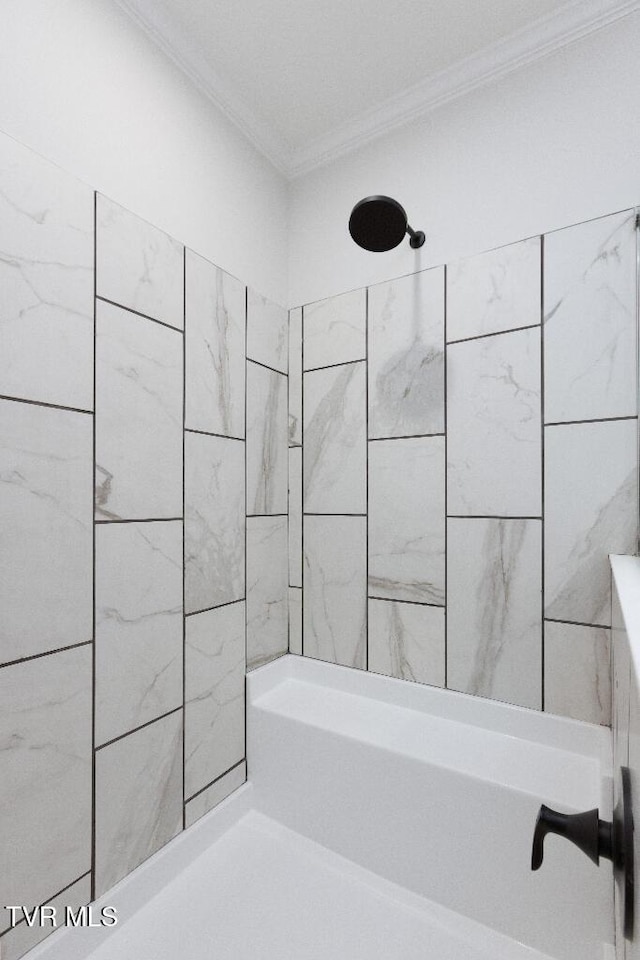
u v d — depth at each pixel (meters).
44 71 0.85
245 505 1.29
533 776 0.96
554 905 0.88
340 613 1.36
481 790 0.95
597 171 1.04
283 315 1.46
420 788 1.02
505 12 1.05
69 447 0.86
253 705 1.27
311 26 1.07
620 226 1.01
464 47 1.13
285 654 1.44
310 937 0.93
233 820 1.21
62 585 0.85
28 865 0.80
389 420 1.29
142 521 1.00
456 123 1.21
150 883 0.99
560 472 1.06
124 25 1.00
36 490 0.81
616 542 1.00
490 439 1.14
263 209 1.39
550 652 1.07
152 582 1.02
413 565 1.24
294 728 1.20
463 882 0.97
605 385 1.01
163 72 1.09
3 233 0.78
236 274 1.28
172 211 1.10
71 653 0.86
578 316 1.05
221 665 1.20
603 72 1.04
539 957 0.88
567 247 1.06
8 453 0.78
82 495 0.89
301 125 1.36
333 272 1.40
